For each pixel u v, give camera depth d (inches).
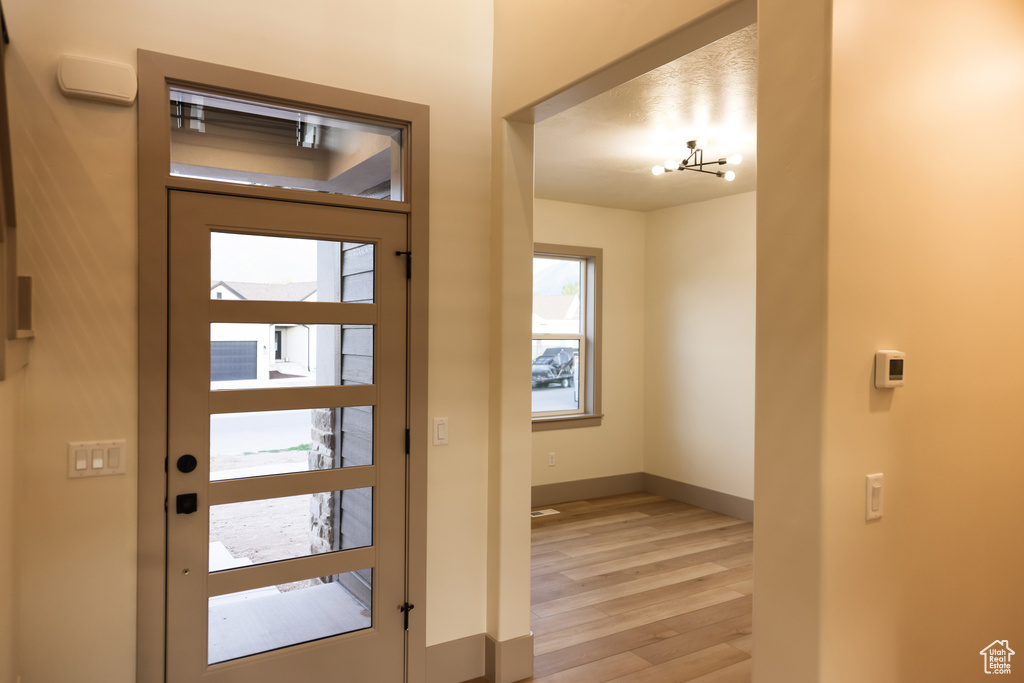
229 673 88.6
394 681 101.3
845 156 59.5
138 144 81.7
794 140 61.4
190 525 86.1
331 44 95.1
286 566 92.7
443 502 105.6
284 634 93.5
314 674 94.9
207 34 86.3
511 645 107.3
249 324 90.1
